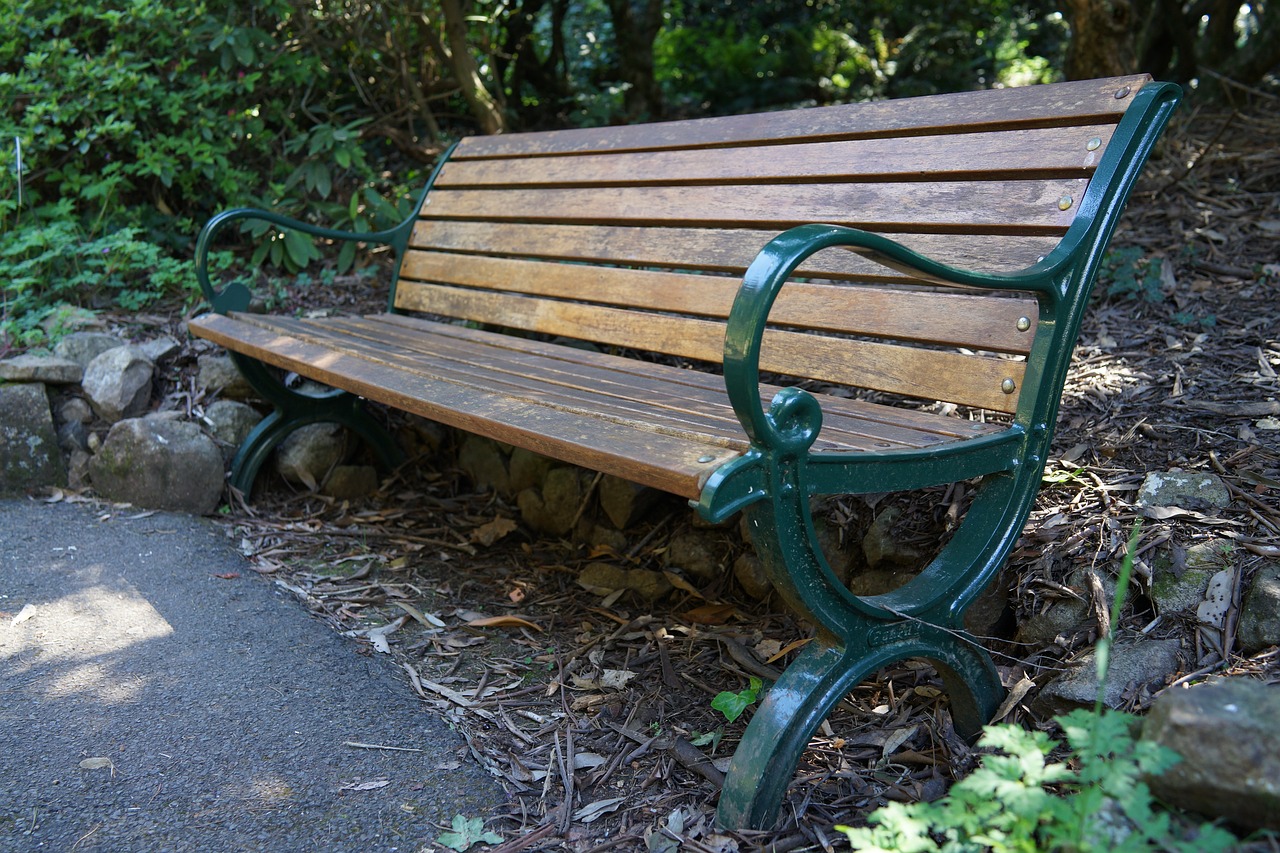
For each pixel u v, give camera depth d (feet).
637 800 5.52
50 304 11.79
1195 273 9.86
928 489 7.08
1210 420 7.14
